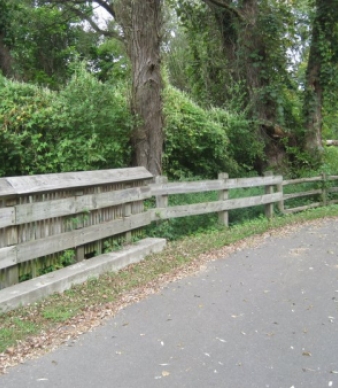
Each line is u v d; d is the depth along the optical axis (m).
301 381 3.60
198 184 9.18
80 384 3.57
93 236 6.67
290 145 15.20
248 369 3.79
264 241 8.83
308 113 15.24
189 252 7.74
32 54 22.38
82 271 5.95
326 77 15.10
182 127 11.38
